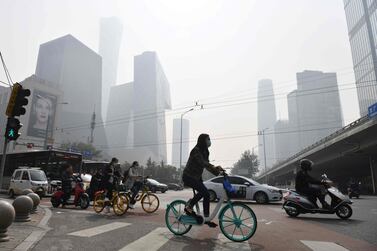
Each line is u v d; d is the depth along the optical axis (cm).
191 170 626
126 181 1166
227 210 612
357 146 3553
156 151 11800
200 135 641
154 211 1124
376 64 6231
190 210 629
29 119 9288
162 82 11725
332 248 549
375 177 3831
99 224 809
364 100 6644
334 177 7338
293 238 641
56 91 10269
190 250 520
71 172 1349
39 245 542
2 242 542
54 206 1325
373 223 885
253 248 539
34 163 2308
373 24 6347
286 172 7412
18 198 816
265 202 1694
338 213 988
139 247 538
